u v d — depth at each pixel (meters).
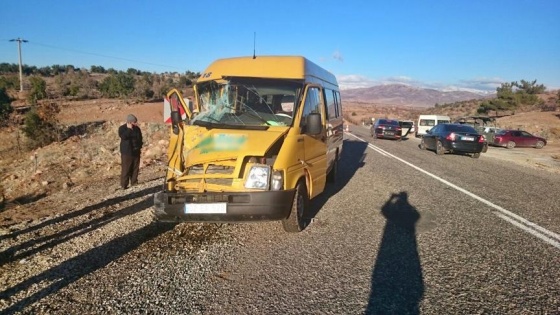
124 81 69.12
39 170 13.85
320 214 7.16
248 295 3.99
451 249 5.35
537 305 3.80
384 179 11.06
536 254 5.18
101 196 9.22
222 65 6.86
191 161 5.49
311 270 4.61
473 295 4.00
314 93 6.93
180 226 6.37
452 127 19.52
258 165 5.33
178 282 4.30
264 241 5.66
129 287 4.19
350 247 5.40
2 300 3.97
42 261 5.00
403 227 6.37
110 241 5.68
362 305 3.78
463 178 11.62
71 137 22.02
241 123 6.07
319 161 7.01
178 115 6.40
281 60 6.72
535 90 69.56
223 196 5.21
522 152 25.20
